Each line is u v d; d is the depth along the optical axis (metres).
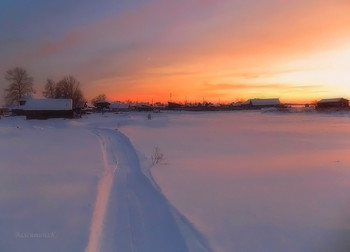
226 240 6.83
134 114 83.38
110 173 13.39
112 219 8.16
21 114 86.31
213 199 9.52
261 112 92.25
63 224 7.47
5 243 6.46
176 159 16.27
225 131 32.81
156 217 8.25
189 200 9.45
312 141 23.64
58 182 11.33
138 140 25.08
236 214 8.29
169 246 6.67
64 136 30.62
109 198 9.92
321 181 11.41
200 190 10.48
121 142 25.33
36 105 73.88
